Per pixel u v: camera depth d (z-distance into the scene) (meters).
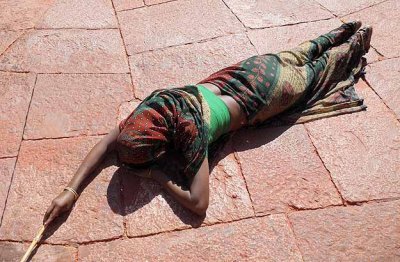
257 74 3.00
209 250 2.54
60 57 3.85
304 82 3.19
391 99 3.40
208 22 4.21
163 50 3.92
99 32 4.12
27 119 3.31
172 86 3.59
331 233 2.60
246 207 2.73
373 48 3.86
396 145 3.06
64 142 3.15
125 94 3.52
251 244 2.56
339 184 2.84
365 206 2.72
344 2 4.40
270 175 2.91
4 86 3.58
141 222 2.68
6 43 4.00
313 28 4.11
